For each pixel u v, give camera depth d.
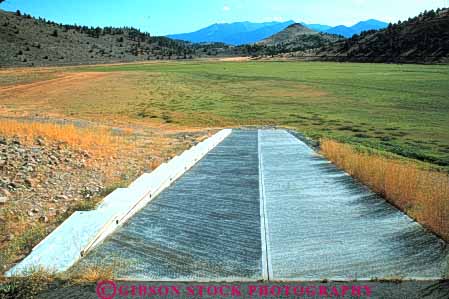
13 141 14.91
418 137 30.31
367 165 12.34
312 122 37.84
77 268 6.22
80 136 17.19
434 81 68.62
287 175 13.07
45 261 6.33
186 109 46.38
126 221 8.48
